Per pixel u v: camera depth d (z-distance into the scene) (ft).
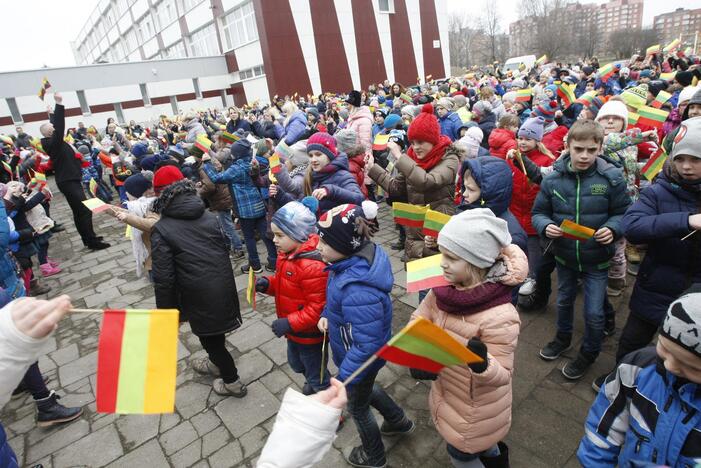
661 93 15.66
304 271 7.30
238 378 9.83
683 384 3.60
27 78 71.87
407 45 89.15
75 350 12.89
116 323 3.58
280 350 11.43
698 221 5.81
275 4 71.56
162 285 8.25
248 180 14.62
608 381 4.38
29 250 15.46
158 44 117.39
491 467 6.24
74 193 21.17
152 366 3.53
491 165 7.89
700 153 5.68
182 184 8.41
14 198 14.57
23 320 3.33
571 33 162.40
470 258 5.27
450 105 20.67
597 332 8.52
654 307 6.88
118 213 11.16
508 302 5.45
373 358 3.58
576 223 8.32
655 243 6.65
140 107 82.58
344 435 8.24
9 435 9.47
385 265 6.15
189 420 9.24
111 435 9.11
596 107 16.30
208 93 88.79
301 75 75.82
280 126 29.37
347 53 80.07
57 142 20.29
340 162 11.74
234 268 17.44
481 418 5.53
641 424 3.91
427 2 91.35
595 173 8.10
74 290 17.60
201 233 8.45
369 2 81.66
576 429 7.86
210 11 86.12
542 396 8.73
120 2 129.59
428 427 8.21
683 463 3.60
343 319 6.27
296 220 7.32
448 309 5.63
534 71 56.70
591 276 8.44
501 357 5.38
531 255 11.50
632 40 158.51
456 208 9.52
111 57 169.58
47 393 9.46
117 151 31.99
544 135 15.28
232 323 8.92
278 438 3.50
